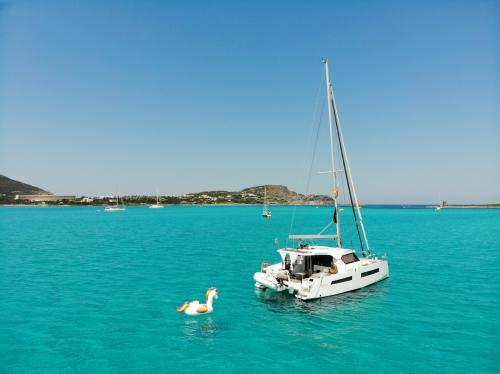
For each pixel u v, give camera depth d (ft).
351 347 46.60
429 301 65.98
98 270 96.89
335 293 68.28
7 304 65.57
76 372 40.16
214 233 211.61
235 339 49.42
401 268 97.45
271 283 67.41
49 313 60.49
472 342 47.98
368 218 402.11
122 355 44.47
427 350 45.57
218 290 75.36
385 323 55.01
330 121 83.15
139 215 488.02
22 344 47.67
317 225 277.64
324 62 86.12
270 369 40.86
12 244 158.51
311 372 40.14
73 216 457.27
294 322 55.72
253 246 148.15
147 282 82.64
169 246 148.66
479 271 93.15
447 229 234.17
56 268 99.86
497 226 260.01
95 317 58.49
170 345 47.42
